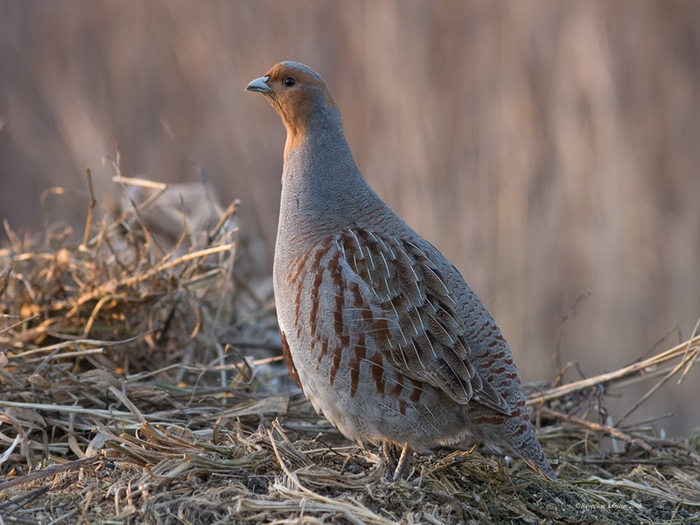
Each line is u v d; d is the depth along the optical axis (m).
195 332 9.48
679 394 14.52
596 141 15.22
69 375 8.02
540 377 14.83
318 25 17.06
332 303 6.91
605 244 14.96
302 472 6.72
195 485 6.56
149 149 17.98
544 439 8.88
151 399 8.26
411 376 6.85
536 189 15.38
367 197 7.62
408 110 15.44
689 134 16.06
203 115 17.73
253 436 7.29
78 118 16.94
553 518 7.01
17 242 10.59
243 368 8.87
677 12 16.38
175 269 10.49
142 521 6.11
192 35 17.69
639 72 16.14
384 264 6.99
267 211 16.94
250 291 12.12
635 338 14.87
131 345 9.45
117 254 10.17
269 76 7.80
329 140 7.67
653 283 15.12
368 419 6.99
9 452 7.18
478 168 15.47
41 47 19.22
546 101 15.55
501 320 15.01
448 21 15.94
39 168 18.84
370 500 6.59
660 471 8.31
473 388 6.86
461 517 6.65
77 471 6.86
